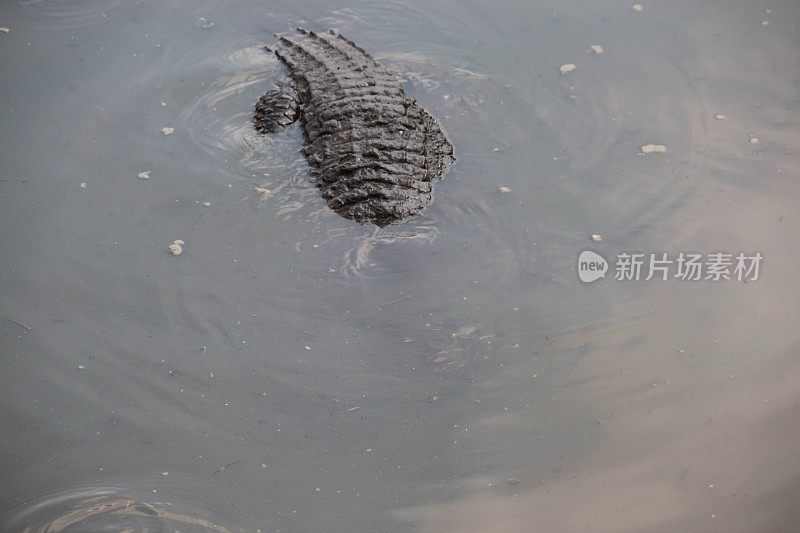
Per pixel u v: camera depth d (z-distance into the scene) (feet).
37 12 29.91
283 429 16.81
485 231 21.02
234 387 17.65
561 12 29.43
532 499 15.56
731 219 21.22
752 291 19.51
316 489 15.74
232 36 28.99
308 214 21.61
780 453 16.25
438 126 24.48
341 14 30.09
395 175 21.94
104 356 18.39
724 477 15.89
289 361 18.10
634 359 18.07
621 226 21.12
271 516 15.28
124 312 19.33
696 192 22.06
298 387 17.57
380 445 16.48
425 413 17.03
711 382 17.60
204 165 23.44
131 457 16.39
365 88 24.62
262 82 26.86
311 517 15.26
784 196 21.83
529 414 17.02
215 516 15.26
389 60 27.45
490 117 24.94
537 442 16.55
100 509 15.38
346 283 19.66
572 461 16.22
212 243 20.93
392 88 24.85
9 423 17.10
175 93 26.18
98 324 19.08
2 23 29.17
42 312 19.36
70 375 18.03
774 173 22.54
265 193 22.36
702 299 19.38
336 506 15.44
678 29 28.22
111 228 21.40
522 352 18.17
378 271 19.88
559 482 15.85
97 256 20.67
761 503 15.39
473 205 21.76
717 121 24.35
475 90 25.96
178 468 16.15
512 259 20.27
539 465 16.16
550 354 18.13
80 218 21.70
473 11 29.76
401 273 19.83
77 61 27.48
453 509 15.39
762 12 28.81
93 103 25.66
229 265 20.30
